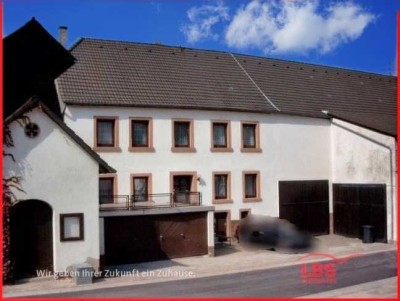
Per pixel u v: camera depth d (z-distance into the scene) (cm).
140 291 1541
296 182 2973
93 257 1744
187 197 2595
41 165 1683
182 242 2230
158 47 3056
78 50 2759
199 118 2680
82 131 2373
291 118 2994
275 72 3353
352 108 3350
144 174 2503
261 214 2823
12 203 1630
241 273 1870
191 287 1606
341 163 3073
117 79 2658
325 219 3077
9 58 2050
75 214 1725
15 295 1480
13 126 1642
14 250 1667
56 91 2436
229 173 2747
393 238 2752
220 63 3180
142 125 2548
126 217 2100
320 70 3619
